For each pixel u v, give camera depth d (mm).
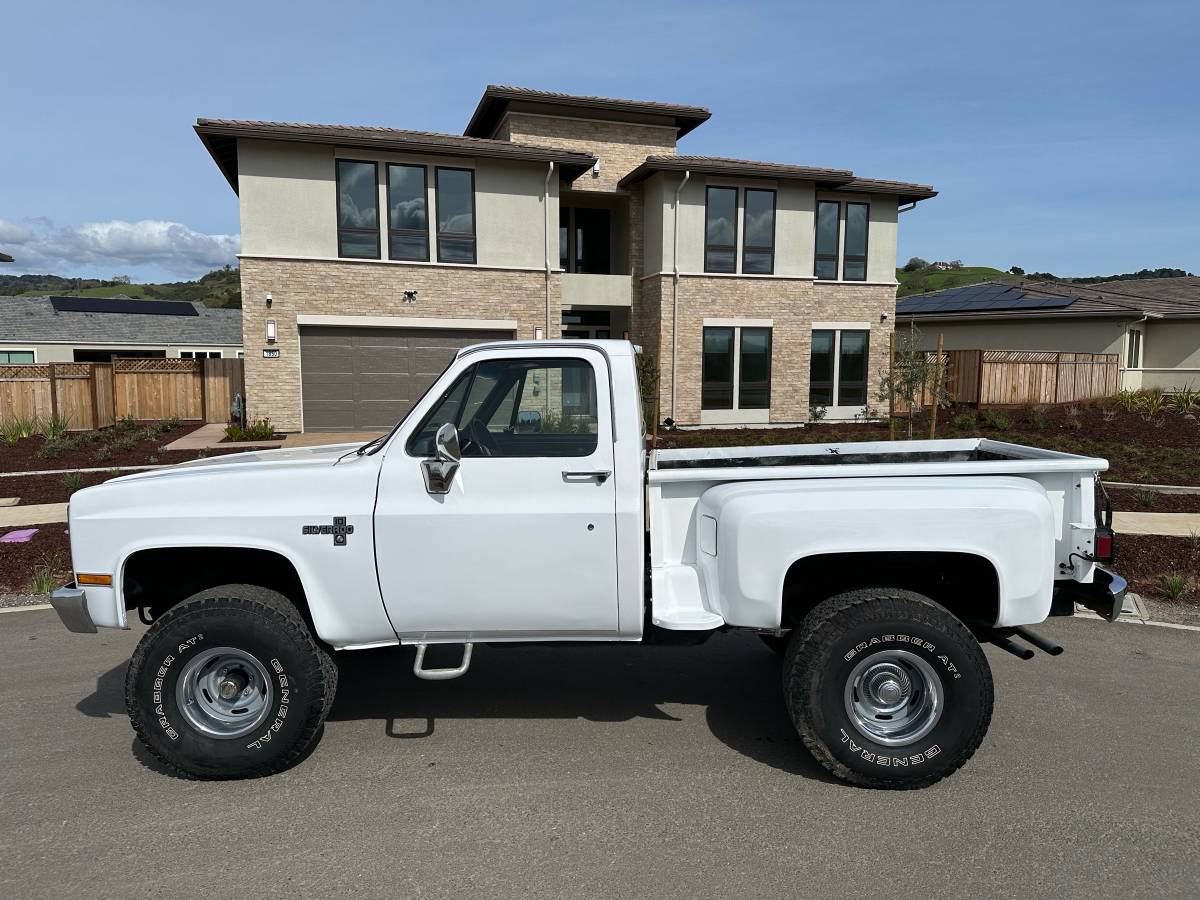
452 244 19156
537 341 4062
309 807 3584
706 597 4016
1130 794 3686
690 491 4125
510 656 5594
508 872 3092
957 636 3619
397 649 5637
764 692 4965
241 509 3863
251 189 17766
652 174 20984
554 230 19750
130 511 3891
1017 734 4316
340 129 18219
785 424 21891
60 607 3910
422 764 3998
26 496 11117
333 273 18344
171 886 3006
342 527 3852
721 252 21250
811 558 4066
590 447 3994
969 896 2943
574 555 3883
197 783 3816
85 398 18391
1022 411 18781
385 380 18984
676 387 21109
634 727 4441
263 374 18203
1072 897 2938
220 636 3740
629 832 3375
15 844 3293
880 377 22656
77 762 4031
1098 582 4039
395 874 3080
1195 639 5965
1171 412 17750
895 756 3652
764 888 2988
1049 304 25250
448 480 3799
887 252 22641
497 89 21078
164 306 39812
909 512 3703
